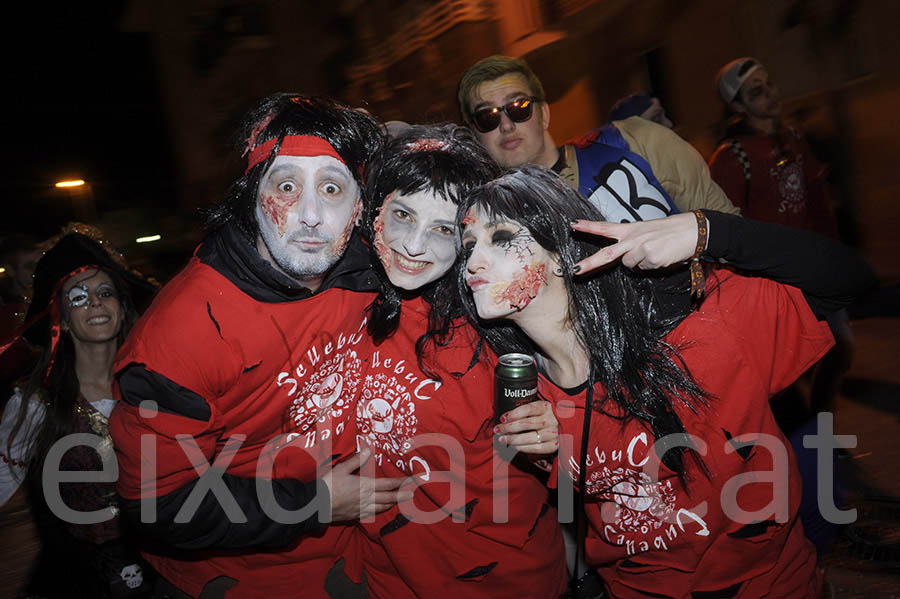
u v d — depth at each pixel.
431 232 1.89
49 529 2.47
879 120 6.34
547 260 1.76
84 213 15.21
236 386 1.92
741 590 1.87
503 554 2.13
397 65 9.25
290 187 1.90
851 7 6.47
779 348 1.83
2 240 4.46
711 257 1.73
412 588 2.16
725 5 7.22
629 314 1.78
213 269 1.93
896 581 2.59
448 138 1.93
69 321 2.48
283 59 10.55
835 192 6.68
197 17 10.98
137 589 2.51
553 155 2.65
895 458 3.51
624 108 3.37
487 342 2.02
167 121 12.20
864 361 5.04
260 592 2.16
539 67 7.92
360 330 2.09
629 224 1.68
